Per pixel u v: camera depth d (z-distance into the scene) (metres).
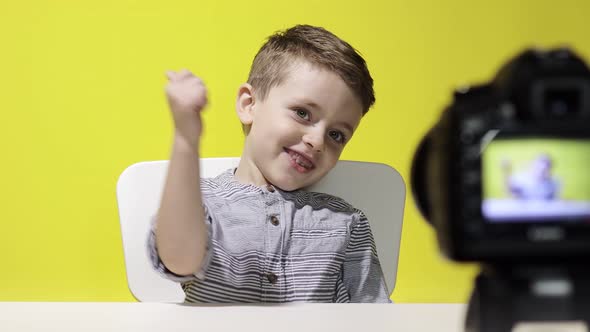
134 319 0.69
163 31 1.92
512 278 0.46
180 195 0.83
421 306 0.76
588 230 0.43
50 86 1.93
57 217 1.95
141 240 1.14
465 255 0.44
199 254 0.87
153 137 1.92
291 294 1.09
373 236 1.21
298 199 1.16
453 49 1.97
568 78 0.43
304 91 1.14
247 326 0.65
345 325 0.66
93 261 1.95
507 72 0.45
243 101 1.22
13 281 1.96
